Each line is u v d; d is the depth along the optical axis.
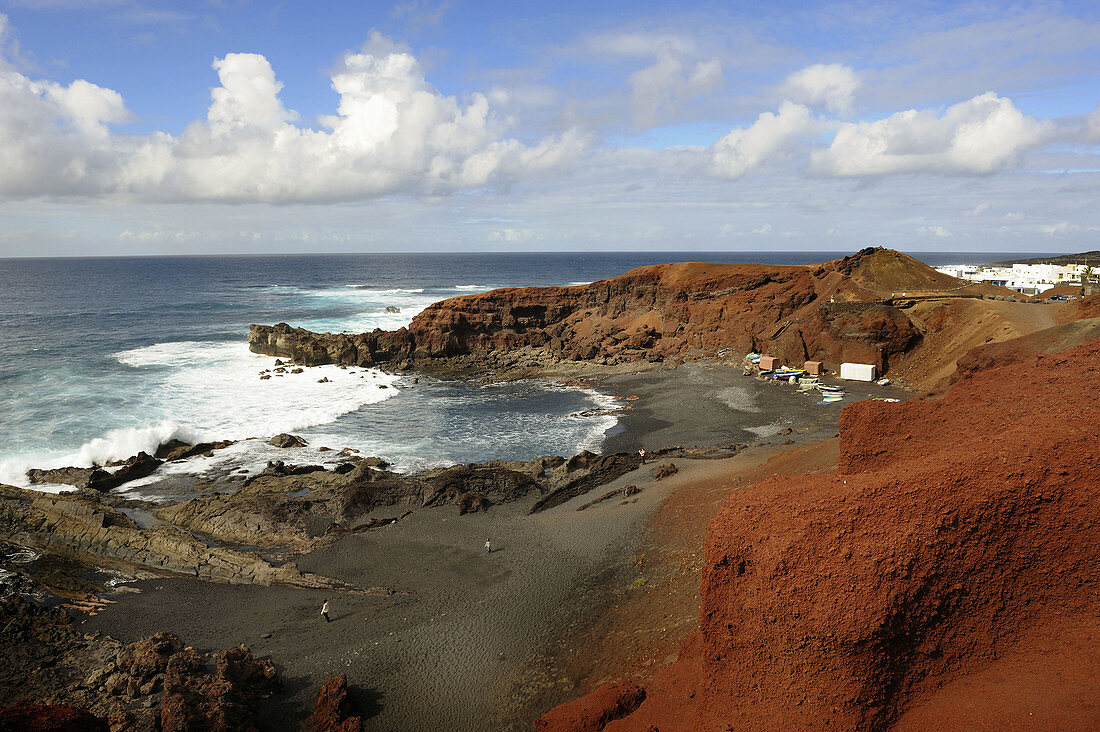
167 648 26.17
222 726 21.28
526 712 22.73
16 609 30.31
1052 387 20.69
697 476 42.22
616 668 23.48
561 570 32.53
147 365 83.69
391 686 24.89
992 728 13.62
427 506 41.50
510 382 82.31
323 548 36.59
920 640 15.62
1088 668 14.16
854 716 15.09
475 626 28.41
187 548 35.72
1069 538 15.65
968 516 15.98
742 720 16.38
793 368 75.75
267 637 28.44
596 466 46.75
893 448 22.44
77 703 23.50
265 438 56.75
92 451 50.25
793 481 19.28
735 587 17.42
